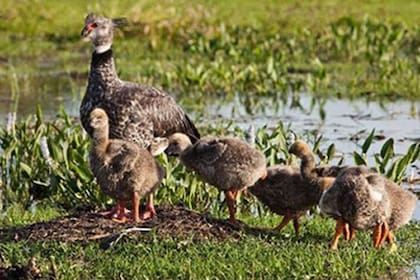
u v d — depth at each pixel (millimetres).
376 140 17938
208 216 12289
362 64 25547
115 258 11109
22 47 27906
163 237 11609
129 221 12234
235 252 11195
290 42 26625
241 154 12000
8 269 10883
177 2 31109
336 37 26469
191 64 25656
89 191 13961
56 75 24859
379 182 11359
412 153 14094
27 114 20453
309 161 12031
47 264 11055
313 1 32219
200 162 12258
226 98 22297
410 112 20391
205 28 28219
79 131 16047
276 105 21297
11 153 15398
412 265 11461
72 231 11922
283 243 11719
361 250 11492
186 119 14508
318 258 11102
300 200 12055
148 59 26234
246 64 25312
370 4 31766
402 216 11664
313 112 20578
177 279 10781
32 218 13391
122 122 13766
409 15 30406
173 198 13867
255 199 13867
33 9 30344
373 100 21703
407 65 23844
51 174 14547
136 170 12141
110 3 30625
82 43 28438
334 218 11648
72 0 31453
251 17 30203
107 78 13875
